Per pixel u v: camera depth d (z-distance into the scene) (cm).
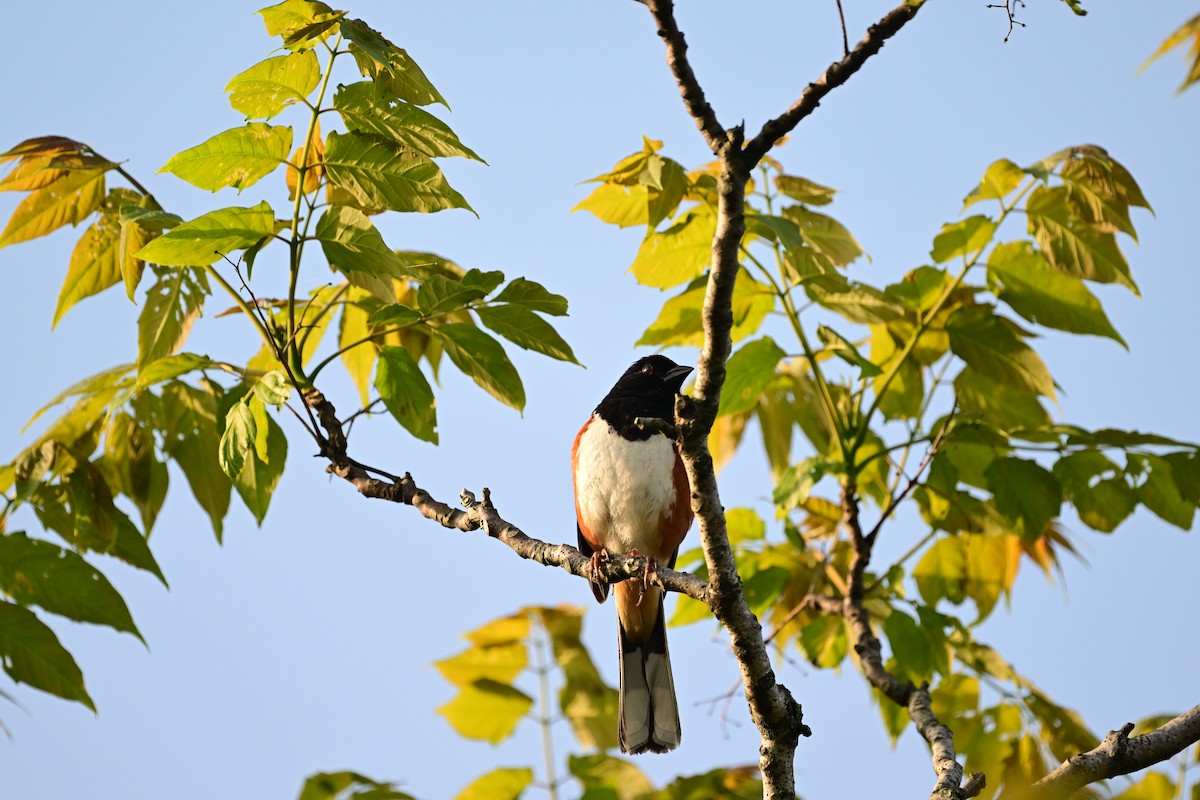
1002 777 1003
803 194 1084
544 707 967
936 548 1156
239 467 841
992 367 1073
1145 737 741
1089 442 1031
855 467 1080
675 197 980
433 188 857
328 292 1039
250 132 836
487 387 945
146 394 1024
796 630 1160
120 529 984
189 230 806
